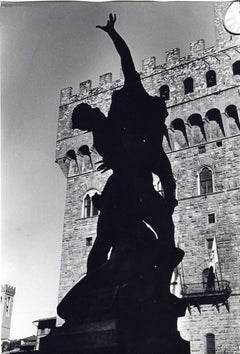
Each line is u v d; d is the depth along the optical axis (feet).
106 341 17.28
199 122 133.28
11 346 113.09
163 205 23.43
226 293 108.27
